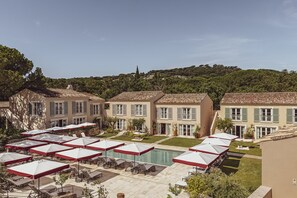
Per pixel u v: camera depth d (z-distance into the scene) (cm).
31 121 3875
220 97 6312
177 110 3959
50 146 2123
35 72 4294
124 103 4422
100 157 2377
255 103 3525
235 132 3703
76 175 1909
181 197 1562
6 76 3503
